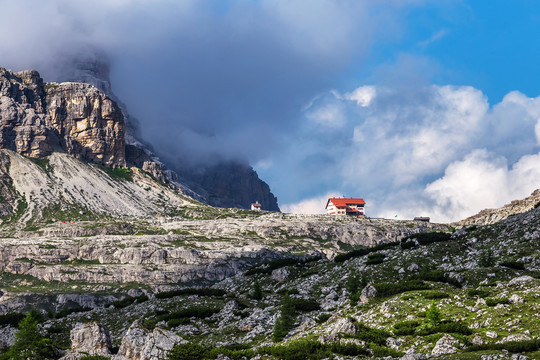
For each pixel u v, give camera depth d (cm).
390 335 9238
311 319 11612
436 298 10725
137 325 11044
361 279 14312
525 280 10356
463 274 12556
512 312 8938
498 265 12962
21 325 11312
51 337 13562
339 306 12388
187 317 13462
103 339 11675
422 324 9412
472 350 7819
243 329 11956
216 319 13200
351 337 9062
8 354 11169
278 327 10650
